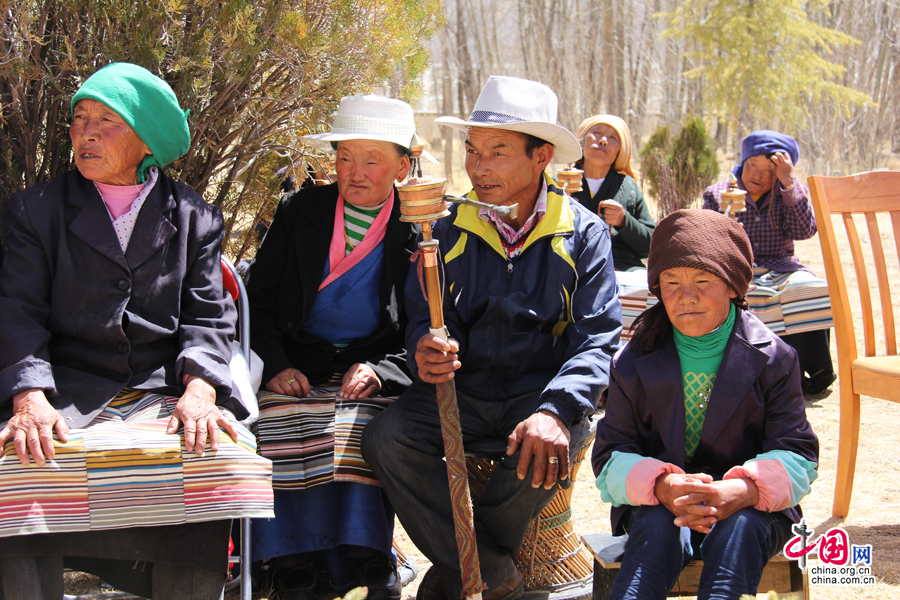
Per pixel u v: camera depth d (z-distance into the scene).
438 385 2.39
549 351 2.78
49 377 2.33
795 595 2.24
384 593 2.71
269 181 3.66
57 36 2.96
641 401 2.37
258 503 2.25
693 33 18.55
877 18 17.84
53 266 2.49
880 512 3.41
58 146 3.07
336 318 3.08
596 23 20.64
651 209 11.28
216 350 2.53
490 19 24.00
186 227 2.60
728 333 2.33
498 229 2.79
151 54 2.80
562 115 20.17
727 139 22.45
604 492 2.35
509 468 2.57
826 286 5.01
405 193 2.26
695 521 2.10
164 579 2.29
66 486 2.16
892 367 3.19
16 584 2.16
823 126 17.53
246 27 2.90
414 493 2.56
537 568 2.82
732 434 2.32
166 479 2.21
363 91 3.29
